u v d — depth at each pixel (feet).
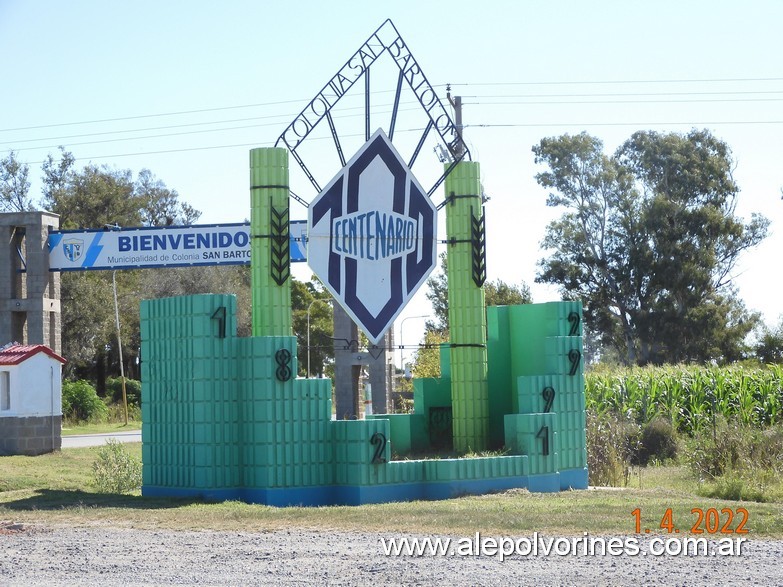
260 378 54.13
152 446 58.08
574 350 64.80
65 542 37.86
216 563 32.78
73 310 204.64
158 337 57.72
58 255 100.53
